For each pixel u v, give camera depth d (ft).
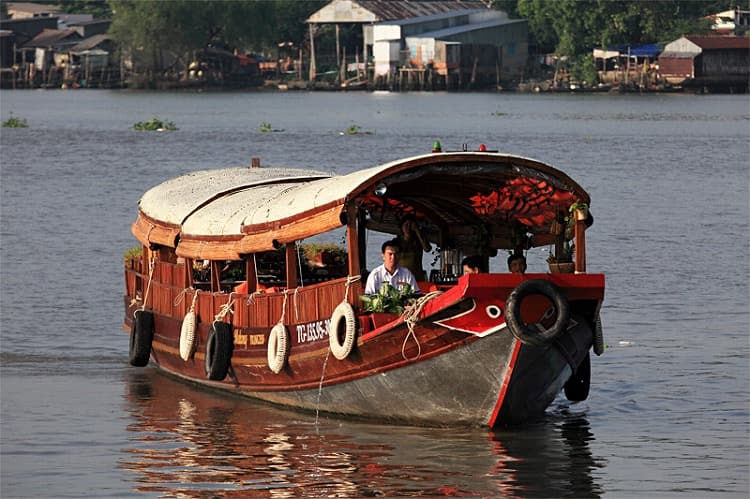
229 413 108.88
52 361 129.39
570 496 86.22
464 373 96.78
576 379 109.91
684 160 357.20
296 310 105.09
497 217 107.76
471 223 110.83
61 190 278.87
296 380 106.42
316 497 86.02
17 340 138.21
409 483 88.79
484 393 97.45
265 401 112.47
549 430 102.12
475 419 99.91
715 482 89.40
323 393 104.94
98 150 393.70
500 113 624.18
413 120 561.84
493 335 94.07
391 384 99.86
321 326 102.42
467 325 94.38
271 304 107.86
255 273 111.75
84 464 93.91
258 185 121.19
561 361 98.27
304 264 122.93
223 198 119.03
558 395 113.91
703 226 222.28
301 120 565.53
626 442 98.99
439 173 97.66
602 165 341.62
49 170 326.85
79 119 572.92
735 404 110.32
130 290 134.31
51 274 176.14
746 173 321.32
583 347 99.60
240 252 109.29
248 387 112.27
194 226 115.75
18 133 471.21
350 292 99.35
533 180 99.40
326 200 100.22
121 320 148.87
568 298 95.04
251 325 110.22
